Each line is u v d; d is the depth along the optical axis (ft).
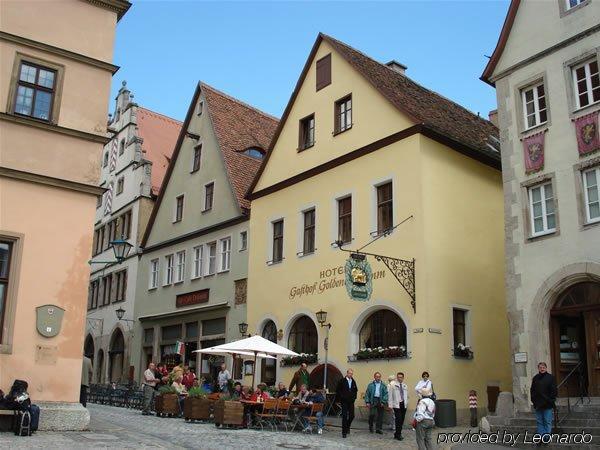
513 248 58.34
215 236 100.63
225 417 54.90
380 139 73.26
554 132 57.36
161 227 115.96
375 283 69.97
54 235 49.29
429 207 68.03
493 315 70.85
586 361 53.47
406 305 66.18
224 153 104.12
